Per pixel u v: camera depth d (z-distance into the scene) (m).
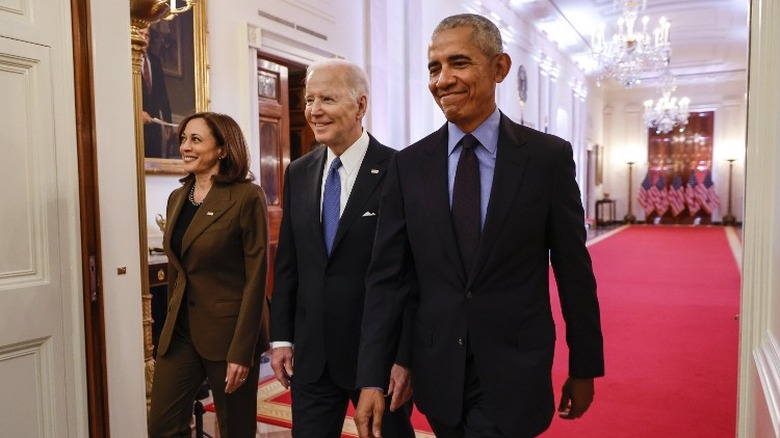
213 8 5.05
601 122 21.19
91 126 2.04
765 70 1.66
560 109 16.17
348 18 6.97
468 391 1.64
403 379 1.78
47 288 1.89
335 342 2.11
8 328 1.79
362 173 2.14
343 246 2.11
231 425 2.50
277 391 4.23
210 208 2.41
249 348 2.36
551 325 1.67
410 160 1.76
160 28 4.50
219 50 5.12
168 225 2.50
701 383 4.31
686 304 7.19
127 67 2.20
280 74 5.97
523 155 1.61
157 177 4.55
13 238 1.81
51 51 1.90
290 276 2.30
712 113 19.97
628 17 11.29
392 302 1.78
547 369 1.62
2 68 1.77
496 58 1.62
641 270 10.03
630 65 11.55
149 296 3.47
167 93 4.57
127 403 2.21
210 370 2.45
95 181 2.04
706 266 10.41
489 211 1.59
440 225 1.65
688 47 16.67
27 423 1.86
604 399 4.01
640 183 21.12
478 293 1.60
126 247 2.21
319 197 2.20
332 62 2.13
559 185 1.62
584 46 15.82
